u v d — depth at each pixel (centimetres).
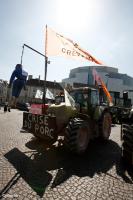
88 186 388
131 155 520
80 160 549
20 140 733
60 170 461
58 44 640
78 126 592
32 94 6012
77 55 648
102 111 809
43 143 701
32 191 349
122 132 583
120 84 9581
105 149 688
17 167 456
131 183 414
